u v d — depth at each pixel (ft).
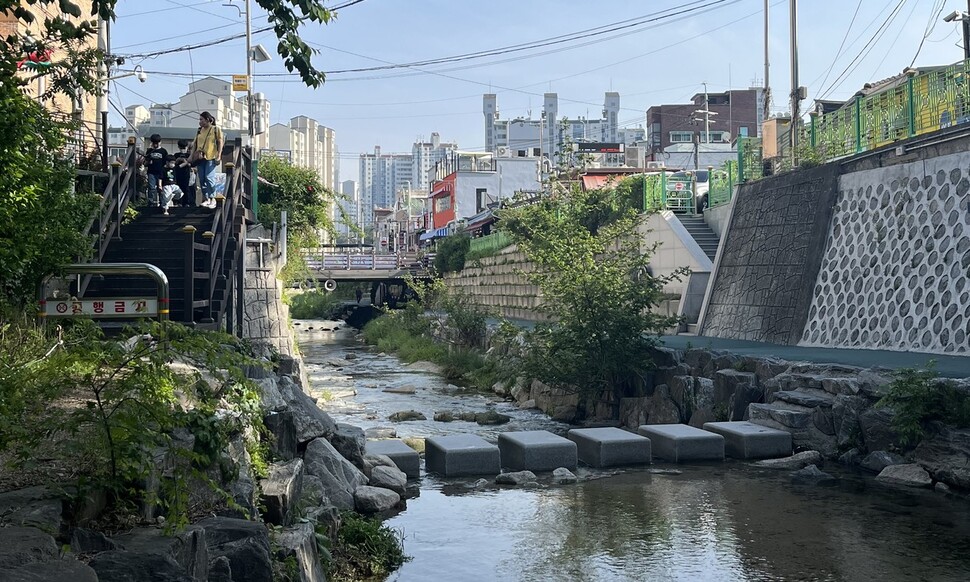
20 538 14.37
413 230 317.42
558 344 64.75
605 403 64.64
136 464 18.17
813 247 67.67
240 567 19.03
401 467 43.27
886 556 28.91
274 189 106.93
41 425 17.88
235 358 19.85
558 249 67.56
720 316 78.69
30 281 28.91
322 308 240.73
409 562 29.04
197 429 19.35
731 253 80.43
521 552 30.04
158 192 54.44
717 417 53.72
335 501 33.88
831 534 31.68
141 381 18.19
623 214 102.78
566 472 42.50
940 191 55.01
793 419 47.39
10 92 24.56
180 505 17.47
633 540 31.30
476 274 159.12
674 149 199.21
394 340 140.97
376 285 220.02
